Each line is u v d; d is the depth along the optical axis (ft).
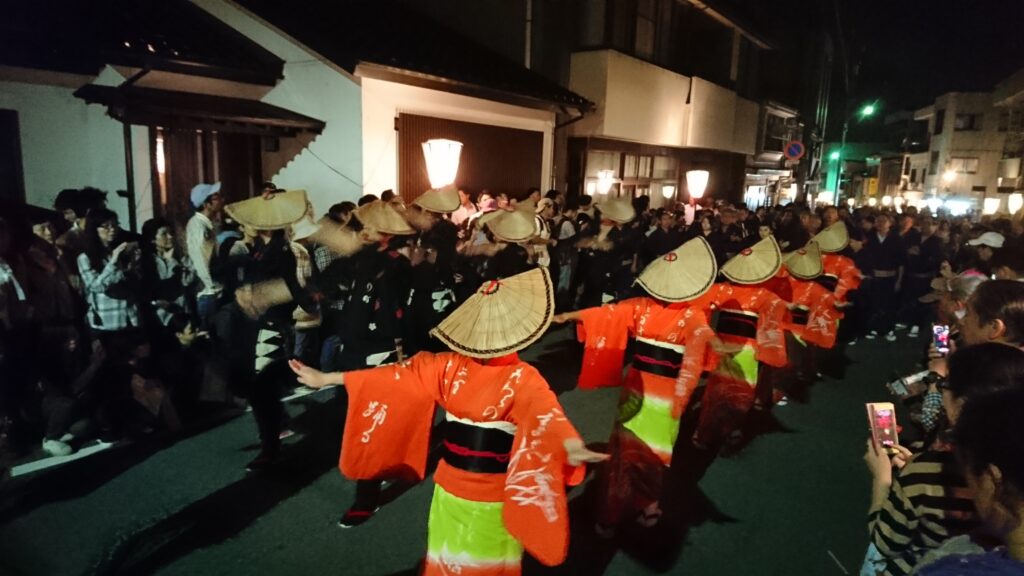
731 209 35.70
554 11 46.06
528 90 36.45
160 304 18.25
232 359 16.06
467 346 9.16
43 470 15.33
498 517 8.98
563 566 12.60
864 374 26.91
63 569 11.82
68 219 17.26
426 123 33.42
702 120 58.95
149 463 15.92
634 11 49.60
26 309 15.43
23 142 23.20
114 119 23.62
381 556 12.61
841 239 24.90
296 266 16.76
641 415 13.26
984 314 9.10
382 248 16.71
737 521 14.52
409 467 10.13
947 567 4.42
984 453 4.59
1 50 22.06
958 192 114.73
